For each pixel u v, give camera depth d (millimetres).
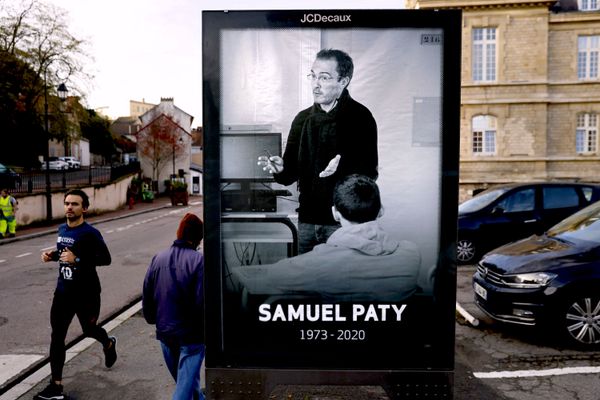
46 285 9148
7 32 29781
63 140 34812
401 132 2836
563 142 25891
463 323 6262
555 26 25547
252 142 2859
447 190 2850
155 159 52688
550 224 9898
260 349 2953
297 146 2857
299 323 2938
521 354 5145
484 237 10000
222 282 2930
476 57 25844
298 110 2846
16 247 15492
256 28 2814
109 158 75188
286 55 2822
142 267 11047
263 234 2898
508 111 25641
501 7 25281
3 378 4715
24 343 5801
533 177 25656
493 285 5645
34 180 27484
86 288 4301
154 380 4656
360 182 2850
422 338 2918
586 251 5453
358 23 2803
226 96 2842
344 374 2939
